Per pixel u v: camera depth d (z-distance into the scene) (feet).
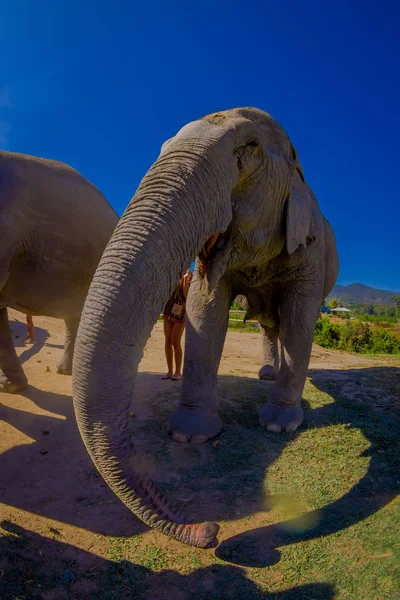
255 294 16.02
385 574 8.43
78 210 16.05
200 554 9.14
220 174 10.00
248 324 58.23
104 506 10.61
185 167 9.52
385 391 19.99
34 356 24.61
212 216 9.81
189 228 9.15
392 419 16.67
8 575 8.21
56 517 10.09
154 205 8.93
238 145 10.75
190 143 10.02
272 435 14.82
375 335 57.82
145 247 8.48
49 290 16.11
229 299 15.15
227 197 10.30
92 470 12.12
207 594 8.14
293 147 13.35
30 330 28.02
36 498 10.76
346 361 31.58
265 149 11.59
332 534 9.72
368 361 32.19
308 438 14.65
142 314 8.25
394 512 10.43
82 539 9.44
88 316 8.02
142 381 20.27
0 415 15.29
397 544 9.18
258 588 8.29
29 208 14.69
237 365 26.43
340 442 14.37
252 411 16.94
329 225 19.17
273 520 10.30
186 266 9.26
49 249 15.37
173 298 20.27
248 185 11.45
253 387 20.18
